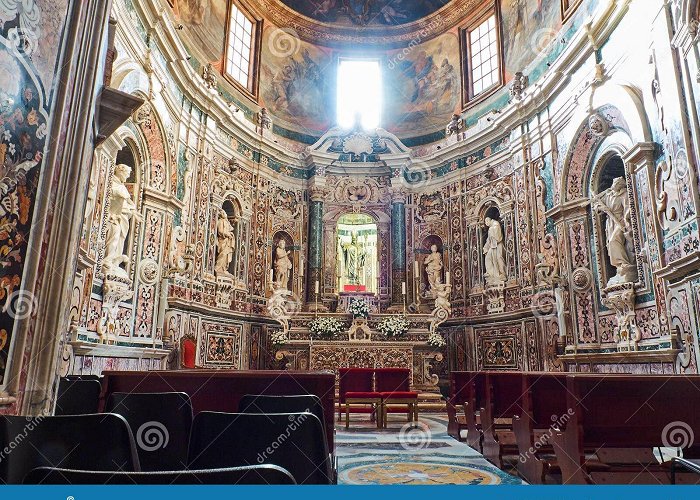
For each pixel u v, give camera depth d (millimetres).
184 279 10852
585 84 9953
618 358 8828
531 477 4707
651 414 3799
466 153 13969
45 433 2234
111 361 8469
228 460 2568
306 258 14469
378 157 14898
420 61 15766
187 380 4914
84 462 2242
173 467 3541
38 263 3957
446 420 9562
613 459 4816
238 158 13195
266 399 3533
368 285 14750
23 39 3609
